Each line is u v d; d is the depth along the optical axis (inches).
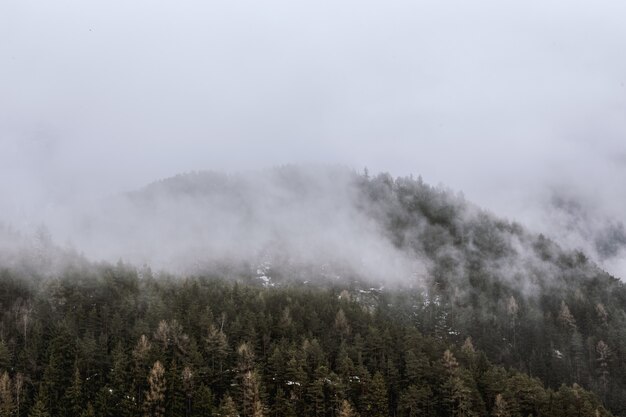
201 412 3142.2
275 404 3243.1
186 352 3521.2
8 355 3307.1
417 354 3941.9
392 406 3661.4
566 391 3774.6
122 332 3796.8
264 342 3838.6
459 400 3481.8
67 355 3400.6
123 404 3115.2
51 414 3041.3
